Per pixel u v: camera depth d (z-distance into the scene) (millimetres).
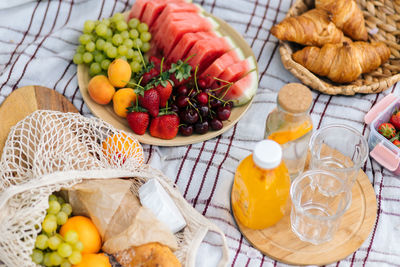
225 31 1379
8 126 1218
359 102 1304
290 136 1091
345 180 1116
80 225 1067
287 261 1104
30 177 1102
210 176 1210
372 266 1130
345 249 1111
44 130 1133
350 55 1268
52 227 1044
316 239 1104
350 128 1137
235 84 1279
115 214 1076
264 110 1297
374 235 1154
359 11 1333
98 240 1080
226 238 1143
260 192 1047
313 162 1142
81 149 1156
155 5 1348
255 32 1415
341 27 1336
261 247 1114
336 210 1138
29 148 1130
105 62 1283
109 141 1178
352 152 1201
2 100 1292
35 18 1413
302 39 1311
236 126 1283
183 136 1250
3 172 1107
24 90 1261
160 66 1302
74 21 1394
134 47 1326
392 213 1186
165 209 1084
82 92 1285
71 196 1099
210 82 1298
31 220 1036
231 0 1430
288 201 1152
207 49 1295
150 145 1253
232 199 1143
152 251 1052
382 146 1193
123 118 1265
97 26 1296
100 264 1048
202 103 1234
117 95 1235
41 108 1247
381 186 1204
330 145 1210
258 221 1104
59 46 1363
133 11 1371
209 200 1187
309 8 1395
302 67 1271
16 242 1032
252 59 1324
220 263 1081
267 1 1432
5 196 1032
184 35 1317
